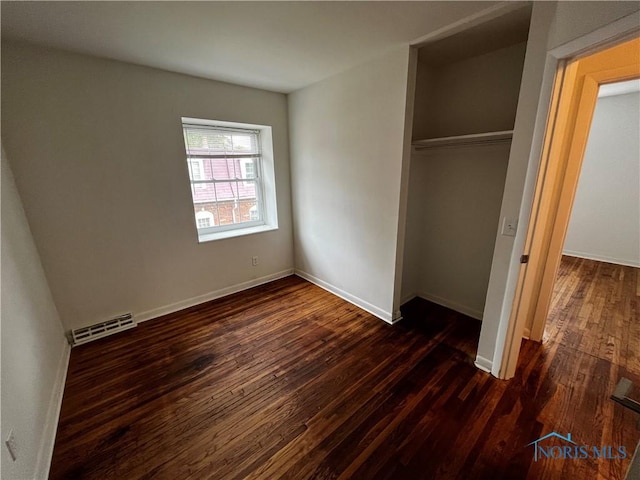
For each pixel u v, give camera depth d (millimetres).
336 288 3316
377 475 1343
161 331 2605
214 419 1670
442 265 2945
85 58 2156
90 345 2400
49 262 2215
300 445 1500
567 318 2689
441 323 2672
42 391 1587
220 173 3297
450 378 1956
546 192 1594
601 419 1612
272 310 2977
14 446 1164
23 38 1847
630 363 2068
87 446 1510
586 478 1310
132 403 1792
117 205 2477
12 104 1930
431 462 1397
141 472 1381
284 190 3652
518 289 1740
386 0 1508
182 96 2660
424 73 2535
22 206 2021
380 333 2518
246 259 3477
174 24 1715
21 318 1549
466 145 2494
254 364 2145
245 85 3018
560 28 1352
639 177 3971
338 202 3016
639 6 1031
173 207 2799
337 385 1918
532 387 1855
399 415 1669
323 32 1857
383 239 2611
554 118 1482
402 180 2352
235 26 1757
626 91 3785
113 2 1460
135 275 2678
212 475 1361
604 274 3799
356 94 2541
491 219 2498
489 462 1391
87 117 2230
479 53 2303
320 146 3074
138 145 2500
